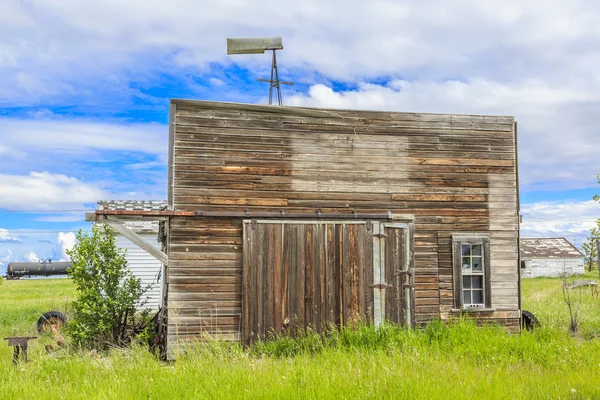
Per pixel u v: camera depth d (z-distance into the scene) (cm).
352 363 1052
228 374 931
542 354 1160
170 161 1401
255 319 1380
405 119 1547
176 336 1345
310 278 1422
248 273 1391
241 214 1405
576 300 2511
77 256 1588
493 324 1521
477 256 1581
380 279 1465
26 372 1035
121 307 1559
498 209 1593
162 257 1361
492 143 1605
